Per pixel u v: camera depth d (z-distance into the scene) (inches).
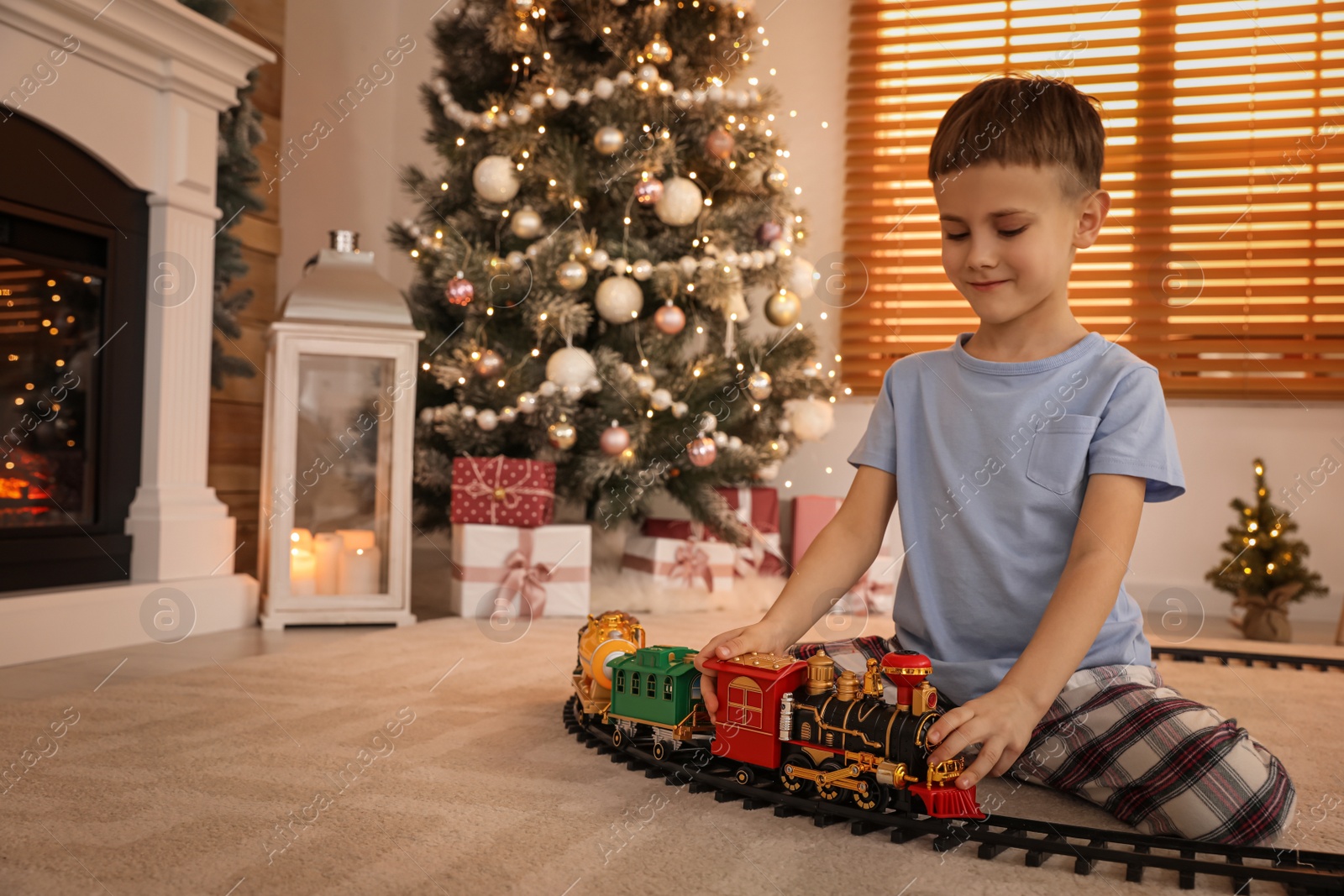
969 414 41.8
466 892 29.0
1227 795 34.1
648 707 41.9
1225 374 116.9
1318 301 115.7
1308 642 95.0
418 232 109.5
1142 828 36.3
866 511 44.8
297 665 67.9
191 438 88.0
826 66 136.4
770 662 38.5
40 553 75.3
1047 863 32.5
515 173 101.5
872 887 30.0
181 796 38.1
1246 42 120.7
